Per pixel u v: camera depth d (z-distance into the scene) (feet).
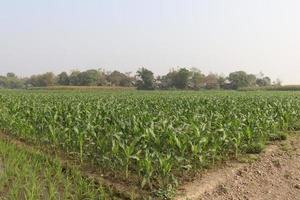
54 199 28.94
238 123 47.93
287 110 68.08
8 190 31.73
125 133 43.37
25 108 69.62
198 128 41.78
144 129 41.78
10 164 36.29
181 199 30.78
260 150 46.57
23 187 31.78
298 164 42.65
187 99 106.32
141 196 31.04
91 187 32.40
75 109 63.46
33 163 37.58
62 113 57.98
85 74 400.47
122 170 37.47
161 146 40.01
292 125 66.80
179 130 40.40
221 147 43.16
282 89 319.06
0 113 67.00
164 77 383.45
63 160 42.50
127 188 33.09
